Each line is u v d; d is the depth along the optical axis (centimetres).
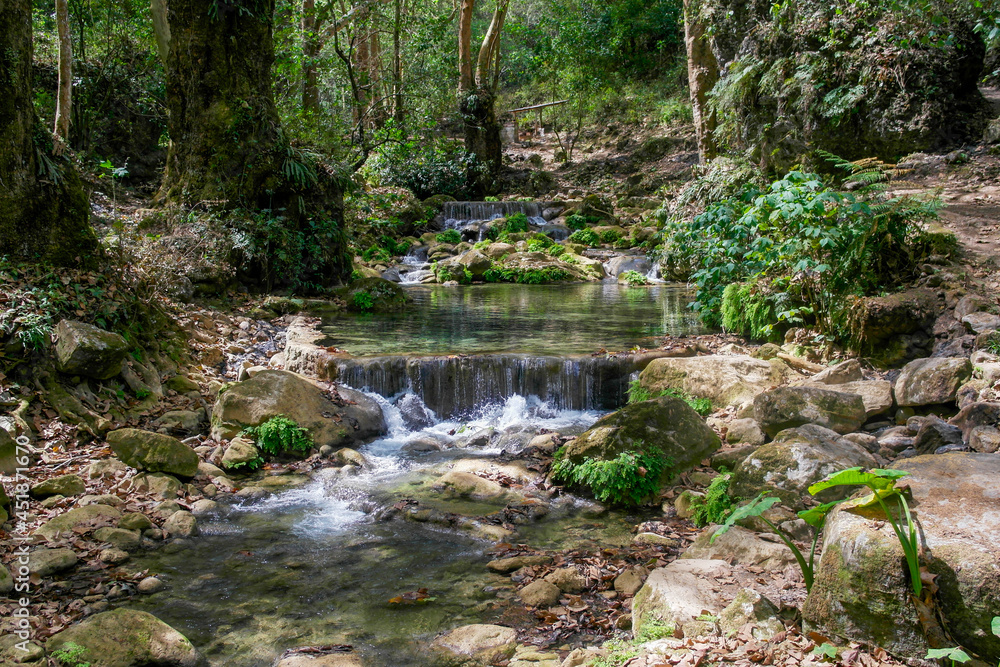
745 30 1572
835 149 1394
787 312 840
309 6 1967
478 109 2842
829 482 329
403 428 765
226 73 1159
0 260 705
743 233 925
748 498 505
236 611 421
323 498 598
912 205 777
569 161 3297
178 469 603
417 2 2577
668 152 2922
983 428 538
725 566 426
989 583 300
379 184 2558
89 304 739
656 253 1703
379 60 2703
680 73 3155
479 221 2202
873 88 1344
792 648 334
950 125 1315
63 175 766
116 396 697
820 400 623
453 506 567
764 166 1483
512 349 862
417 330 1009
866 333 752
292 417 697
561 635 391
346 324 1062
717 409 718
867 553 328
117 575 454
